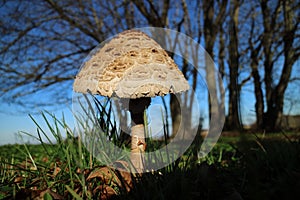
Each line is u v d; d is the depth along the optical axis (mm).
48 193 212
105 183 246
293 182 212
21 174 287
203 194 236
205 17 1551
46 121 278
